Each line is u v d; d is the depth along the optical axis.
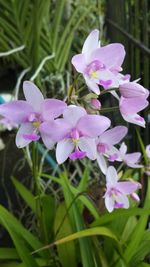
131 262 0.23
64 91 0.34
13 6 0.30
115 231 0.24
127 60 0.33
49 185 0.33
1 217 0.21
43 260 0.23
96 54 0.16
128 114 0.18
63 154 0.17
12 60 0.35
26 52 0.33
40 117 0.17
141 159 0.28
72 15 0.34
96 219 0.24
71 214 0.23
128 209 0.21
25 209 0.34
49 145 0.17
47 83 0.35
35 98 0.16
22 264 0.23
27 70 0.32
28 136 0.17
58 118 0.17
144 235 0.23
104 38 0.39
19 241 0.21
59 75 0.34
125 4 0.34
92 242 0.23
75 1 0.37
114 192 0.21
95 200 0.26
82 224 0.22
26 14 0.31
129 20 0.33
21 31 0.32
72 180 0.34
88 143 0.17
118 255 0.23
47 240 0.23
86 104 0.17
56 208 0.27
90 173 0.34
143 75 0.30
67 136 0.17
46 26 0.32
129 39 0.30
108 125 0.16
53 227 0.24
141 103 0.17
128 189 0.21
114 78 0.16
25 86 0.16
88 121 0.16
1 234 0.33
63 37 0.34
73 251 0.23
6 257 0.23
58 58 0.34
